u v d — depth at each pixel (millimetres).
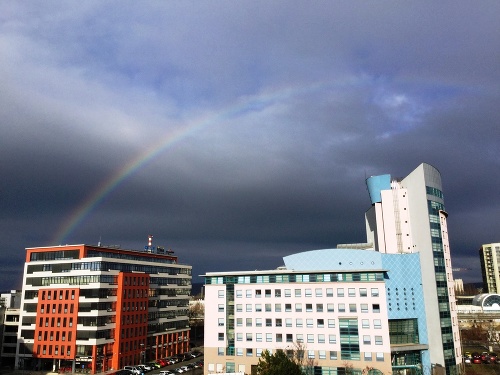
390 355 106312
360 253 117938
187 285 189625
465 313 194250
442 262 116875
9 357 144500
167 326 170500
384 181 131375
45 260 146500
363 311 110250
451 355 111375
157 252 182750
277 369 78000
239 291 120188
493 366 132875
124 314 143375
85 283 137375
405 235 125688
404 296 116438
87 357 130875
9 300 164875
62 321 135875
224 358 117312
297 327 113812
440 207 121812
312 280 115938
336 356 109375
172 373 127062
